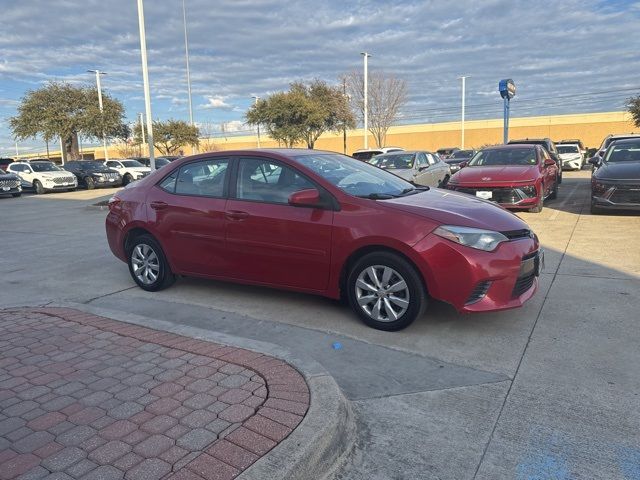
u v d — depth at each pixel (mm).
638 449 2768
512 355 3953
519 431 2963
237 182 5211
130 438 2658
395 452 2812
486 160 11812
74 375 3400
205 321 4871
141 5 17562
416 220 4289
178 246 5543
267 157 5098
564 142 29766
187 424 2766
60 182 25594
